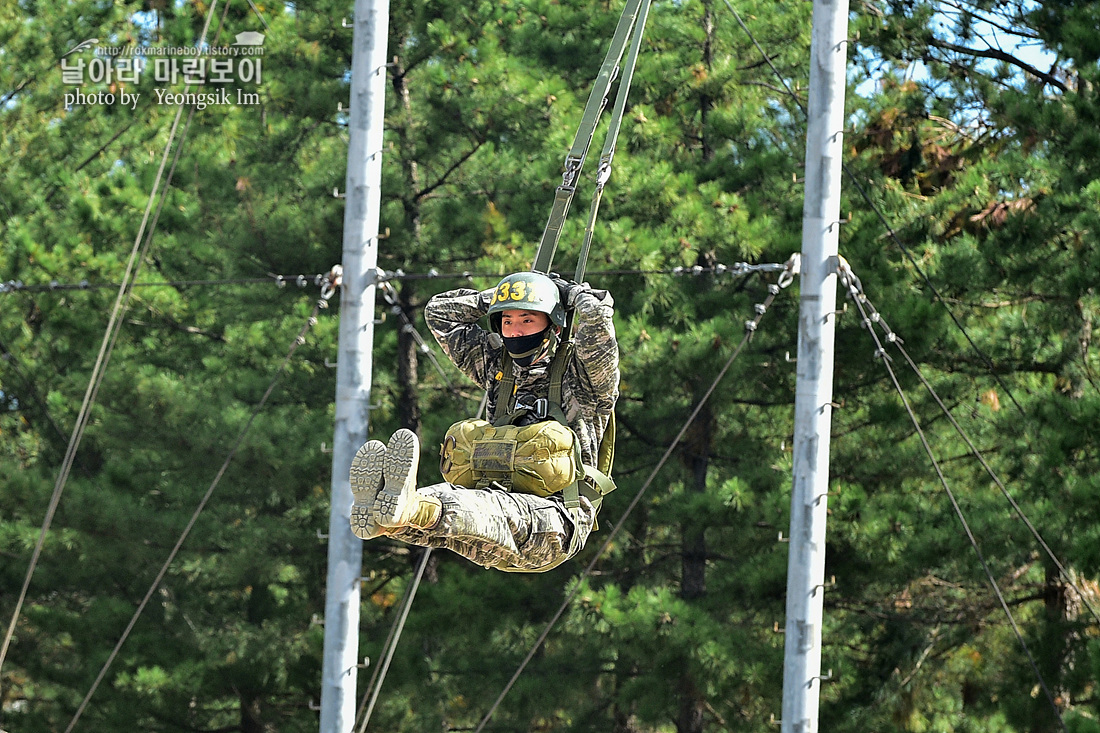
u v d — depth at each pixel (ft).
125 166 180.04
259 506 171.63
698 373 133.18
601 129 143.23
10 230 174.50
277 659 160.45
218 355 180.14
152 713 159.12
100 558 157.38
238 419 158.81
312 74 153.69
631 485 147.74
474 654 149.07
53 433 193.98
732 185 146.72
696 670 130.52
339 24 152.56
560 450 50.93
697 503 135.33
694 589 155.43
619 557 164.45
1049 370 136.98
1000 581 139.64
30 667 169.68
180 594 167.32
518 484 50.60
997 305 140.15
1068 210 123.85
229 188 153.89
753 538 140.56
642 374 133.39
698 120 156.46
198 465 160.15
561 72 160.86
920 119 148.46
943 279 130.82
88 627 156.46
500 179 149.18
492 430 51.67
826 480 94.17
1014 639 135.95
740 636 131.95
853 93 152.87
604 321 51.13
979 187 132.57
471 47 154.71
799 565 93.56
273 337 174.81
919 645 139.95
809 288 93.71
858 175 145.38
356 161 96.12
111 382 160.76
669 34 153.89
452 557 163.43
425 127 155.74
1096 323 138.72
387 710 152.46
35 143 202.59
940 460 145.59
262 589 171.83
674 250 134.92
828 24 94.32
